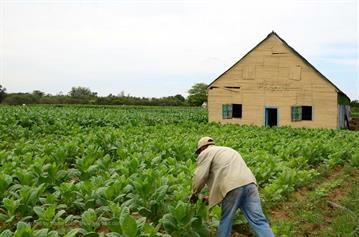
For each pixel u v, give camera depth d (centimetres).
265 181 1038
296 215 846
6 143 1470
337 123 3116
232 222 657
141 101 9675
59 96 10181
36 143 1413
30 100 8875
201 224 675
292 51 3222
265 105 3322
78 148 1241
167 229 640
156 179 806
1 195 754
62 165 1027
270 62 3300
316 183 1151
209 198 648
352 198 984
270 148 1532
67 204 756
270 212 860
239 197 622
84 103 9138
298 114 3216
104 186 797
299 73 3206
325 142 1764
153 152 1255
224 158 637
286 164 1199
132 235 566
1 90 9394
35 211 660
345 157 1549
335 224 796
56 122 2162
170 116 3591
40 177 834
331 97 3116
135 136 1678
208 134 2077
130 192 802
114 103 9312
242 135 2014
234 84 3425
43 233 541
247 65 3381
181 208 646
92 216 647
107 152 1372
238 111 3462
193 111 5491
